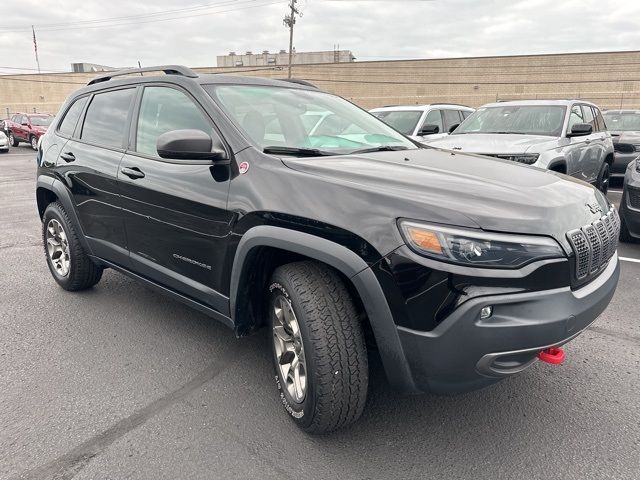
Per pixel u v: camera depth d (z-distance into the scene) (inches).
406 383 86.5
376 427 102.0
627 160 406.0
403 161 111.0
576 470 90.0
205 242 112.4
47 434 99.8
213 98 119.6
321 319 89.5
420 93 1956.2
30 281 190.1
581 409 108.0
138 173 129.3
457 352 80.1
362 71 2007.9
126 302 167.9
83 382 119.1
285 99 134.2
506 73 1835.6
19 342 139.6
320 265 94.8
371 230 84.1
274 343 106.7
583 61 1738.4
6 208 352.5
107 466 91.0
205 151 104.3
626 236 238.5
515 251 79.7
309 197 93.0
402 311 82.2
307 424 96.0
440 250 79.3
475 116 331.9
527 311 80.5
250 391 115.4
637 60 1676.9
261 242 97.4
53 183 166.4
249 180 103.1
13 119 1021.2
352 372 90.7
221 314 114.2
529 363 87.0
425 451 95.1
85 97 167.3
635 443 97.1
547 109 307.0
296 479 88.2
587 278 91.6
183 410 108.0
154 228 127.3
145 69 142.3
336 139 127.4
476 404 109.9
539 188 95.5
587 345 137.0
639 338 141.1
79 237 161.6
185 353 133.1
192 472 89.6
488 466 91.3
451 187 90.3
